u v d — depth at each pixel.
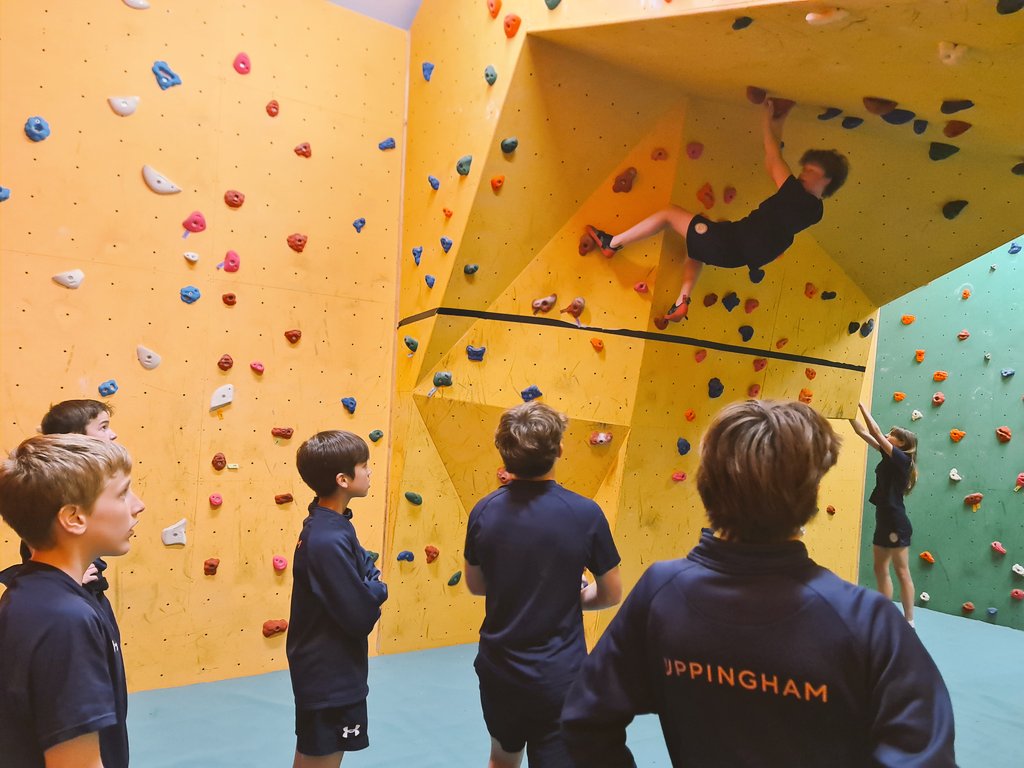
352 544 1.80
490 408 3.30
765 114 2.83
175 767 2.27
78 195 2.75
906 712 0.71
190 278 2.99
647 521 3.59
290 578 3.23
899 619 0.78
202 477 3.01
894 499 4.04
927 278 3.79
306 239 3.27
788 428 0.84
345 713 1.74
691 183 3.13
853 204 3.37
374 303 3.49
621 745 0.92
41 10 2.67
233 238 3.09
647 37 2.50
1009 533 4.42
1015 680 3.35
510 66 2.76
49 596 1.01
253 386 3.14
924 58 2.18
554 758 1.48
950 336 4.79
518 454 1.62
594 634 3.54
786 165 2.81
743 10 2.12
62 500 1.05
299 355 3.26
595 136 3.04
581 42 2.69
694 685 0.84
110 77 2.80
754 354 3.66
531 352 3.27
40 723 0.95
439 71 3.29
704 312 3.41
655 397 3.41
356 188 3.43
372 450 3.46
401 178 3.58
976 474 4.60
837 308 3.88
